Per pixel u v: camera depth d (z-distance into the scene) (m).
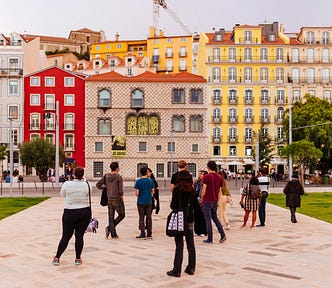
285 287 9.22
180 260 10.03
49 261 11.53
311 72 83.56
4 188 47.94
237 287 9.20
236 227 17.72
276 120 81.88
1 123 75.94
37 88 76.31
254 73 83.00
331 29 84.69
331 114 62.88
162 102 72.19
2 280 9.80
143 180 14.98
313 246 13.63
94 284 9.42
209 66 82.81
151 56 109.75
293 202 19.08
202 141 72.38
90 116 71.88
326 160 65.00
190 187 10.08
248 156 81.38
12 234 15.87
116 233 15.89
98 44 128.62
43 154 57.09
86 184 11.07
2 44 81.25
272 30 88.44
